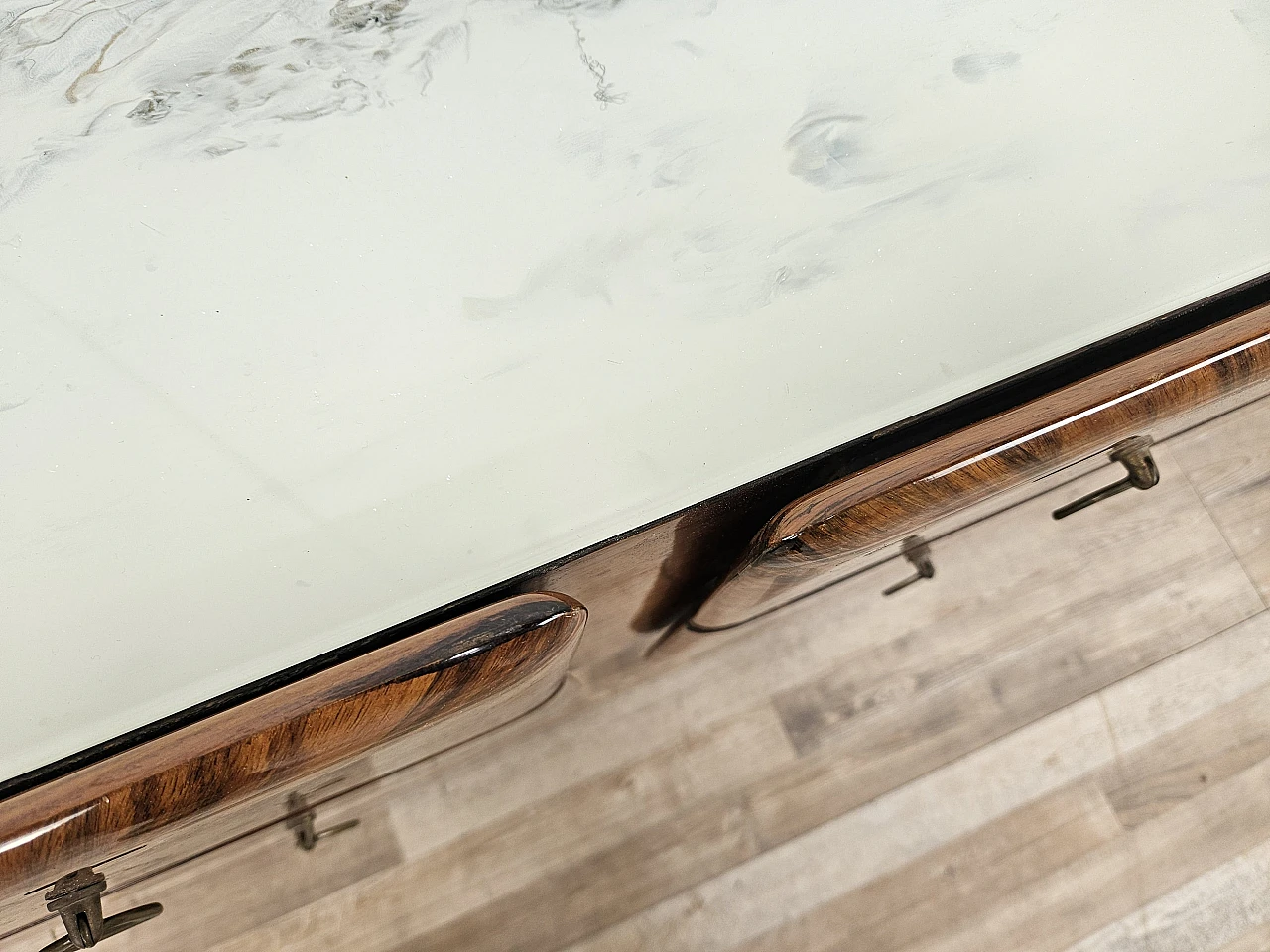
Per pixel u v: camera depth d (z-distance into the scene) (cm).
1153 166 51
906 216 49
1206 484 100
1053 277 49
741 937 85
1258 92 54
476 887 84
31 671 39
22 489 41
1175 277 49
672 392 45
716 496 43
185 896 80
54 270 44
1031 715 93
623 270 47
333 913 82
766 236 48
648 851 86
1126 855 89
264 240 45
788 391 45
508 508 43
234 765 29
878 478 38
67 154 46
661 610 68
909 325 47
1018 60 53
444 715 33
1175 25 55
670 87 50
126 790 29
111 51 47
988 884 88
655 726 89
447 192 47
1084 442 38
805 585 65
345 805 72
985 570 96
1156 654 96
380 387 44
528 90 50
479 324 45
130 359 43
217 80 48
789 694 91
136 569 41
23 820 28
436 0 50
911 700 92
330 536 42
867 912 86
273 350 44
